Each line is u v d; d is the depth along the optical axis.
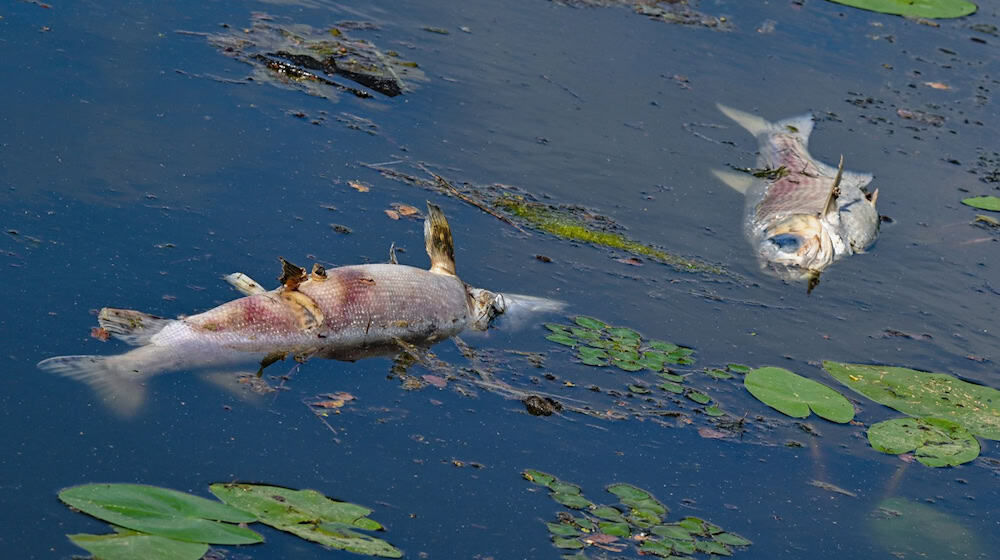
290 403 5.04
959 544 5.02
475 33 9.85
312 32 9.08
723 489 5.11
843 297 7.31
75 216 5.97
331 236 6.41
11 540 3.90
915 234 8.33
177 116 7.30
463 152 7.92
